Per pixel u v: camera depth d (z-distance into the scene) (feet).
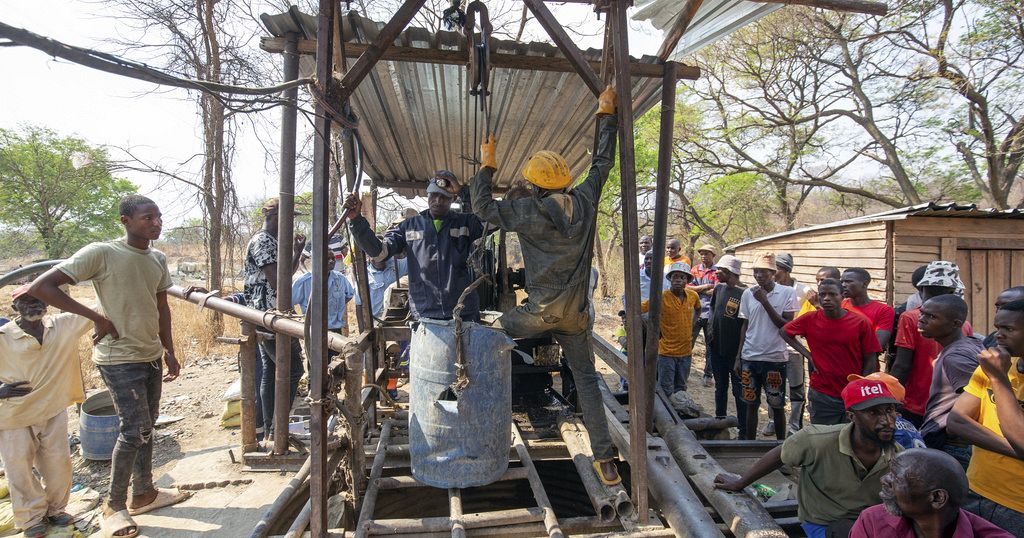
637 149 53.78
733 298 19.27
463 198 17.21
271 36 11.76
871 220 23.71
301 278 19.29
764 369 17.04
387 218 44.14
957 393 9.66
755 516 9.43
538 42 11.41
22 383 11.53
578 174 23.24
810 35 47.21
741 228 64.54
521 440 12.01
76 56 5.54
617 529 9.43
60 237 84.23
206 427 19.06
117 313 11.07
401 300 15.69
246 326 13.66
